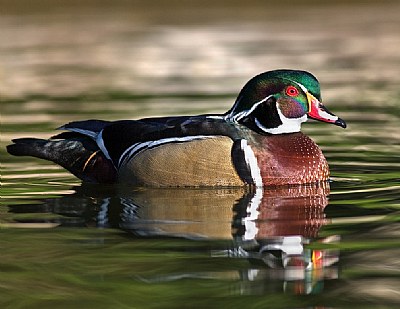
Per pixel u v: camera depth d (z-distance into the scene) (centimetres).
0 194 1241
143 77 2720
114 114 1995
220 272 846
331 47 3406
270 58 3094
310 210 1116
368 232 994
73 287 807
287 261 883
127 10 4909
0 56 3272
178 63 3019
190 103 2162
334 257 893
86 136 1345
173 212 1112
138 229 1023
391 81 2544
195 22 4356
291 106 1295
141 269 859
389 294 777
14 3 4878
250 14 4788
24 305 761
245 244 948
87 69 2920
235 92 2350
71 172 1336
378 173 1371
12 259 899
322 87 2447
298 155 1281
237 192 1236
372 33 3853
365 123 1862
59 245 954
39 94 2397
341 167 1419
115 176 1305
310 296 774
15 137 1725
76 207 1149
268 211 1112
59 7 4922
